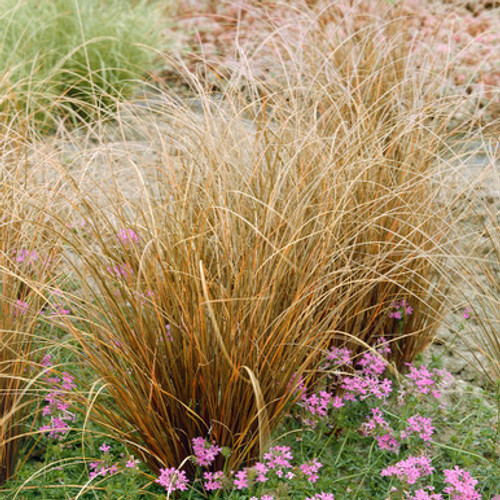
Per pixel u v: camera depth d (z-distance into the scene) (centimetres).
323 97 403
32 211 296
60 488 255
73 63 616
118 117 319
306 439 274
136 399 245
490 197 377
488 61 580
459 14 693
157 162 324
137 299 244
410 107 377
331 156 283
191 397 249
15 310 268
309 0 618
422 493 235
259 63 462
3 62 577
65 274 322
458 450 253
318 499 238
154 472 259
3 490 254
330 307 277
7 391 259
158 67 678
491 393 302
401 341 315
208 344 245
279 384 250
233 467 253
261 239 250
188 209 266
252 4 735
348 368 297
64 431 272
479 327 347
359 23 546
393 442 263
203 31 739
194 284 240
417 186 315
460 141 343
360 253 299
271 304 237
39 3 668
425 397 287
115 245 274
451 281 313
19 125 344
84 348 249
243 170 286
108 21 680
